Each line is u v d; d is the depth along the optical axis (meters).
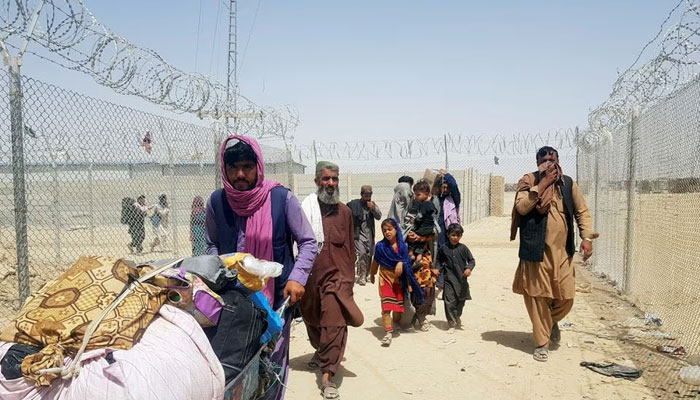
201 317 2.47
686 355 5.32
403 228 6.94
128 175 7.34
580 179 14.12
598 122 9.80
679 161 6.03
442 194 8.70
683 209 6.59
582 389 4.64
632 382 4.75
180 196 7.82
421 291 6.26
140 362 2.03
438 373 5.18
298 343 6.40
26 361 1.97
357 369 5.35
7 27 3.97
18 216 4.05
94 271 2.34
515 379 4.95
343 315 4.78
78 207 8.47
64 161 4.68
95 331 2.08
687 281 6.77
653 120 7.25
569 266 5.45
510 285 9.52
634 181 8.26
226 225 3.49
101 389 1.96
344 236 4.91
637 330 6.36
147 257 9.48
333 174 4.94
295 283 3.38
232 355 2.54
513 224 5.66
